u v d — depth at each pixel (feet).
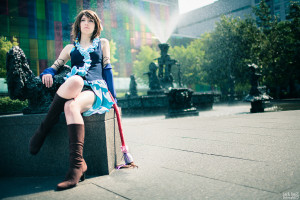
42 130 6.56
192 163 7.26
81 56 7.64
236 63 91.66
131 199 4.82
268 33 96.12
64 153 7.09
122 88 144.15
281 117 19.42
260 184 5.08
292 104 44.86
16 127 7.40
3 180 6.98
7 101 59.00
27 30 110.22
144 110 41.22
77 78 6.32
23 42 109.60
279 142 9.43
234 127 15.02
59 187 5.66
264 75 92.53
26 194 5.58
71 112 6.10
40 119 7.20
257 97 27.17
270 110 29.96
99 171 6.85
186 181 5.68
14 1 108.06
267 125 14.89
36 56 111.65
